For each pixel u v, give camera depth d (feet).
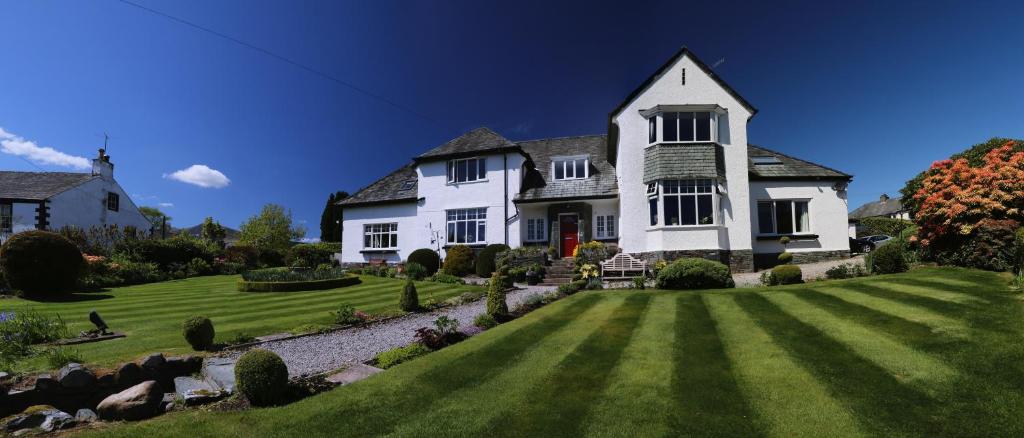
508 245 79.36
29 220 90.89
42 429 16.78
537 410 17.54
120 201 112.68
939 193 46.85
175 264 81.97
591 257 66.85
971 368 19.17
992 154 47.83
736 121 65.98
